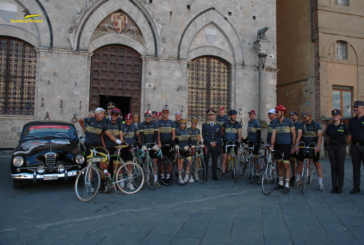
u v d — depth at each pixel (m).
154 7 14.57
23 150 7.24
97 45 13.74
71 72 13.26
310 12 17.56
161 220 5.12
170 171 7.96
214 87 15.78
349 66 17.64
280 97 20.16
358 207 5.82
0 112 12.80
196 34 15.35
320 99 16.81
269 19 16.53
